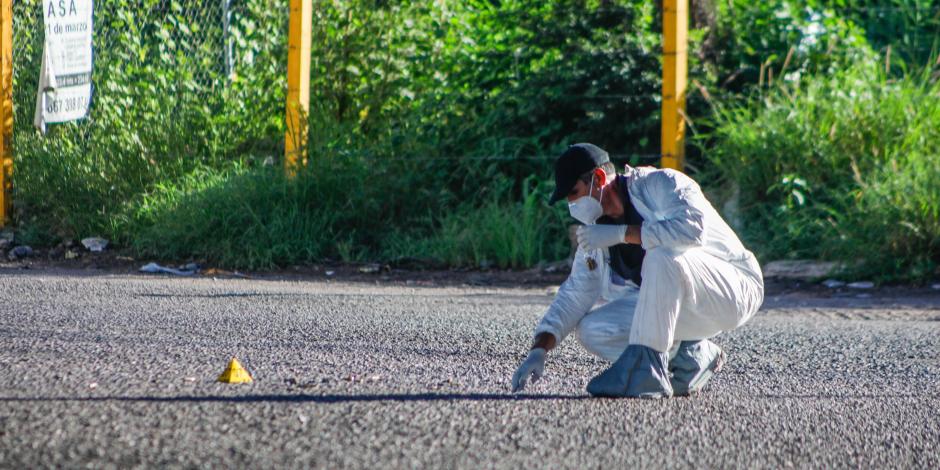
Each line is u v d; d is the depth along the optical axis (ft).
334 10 141.59
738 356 65.87
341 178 123.03
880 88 126.31
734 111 125.18
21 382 48.98
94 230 123.85
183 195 119.96
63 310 77.05
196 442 39.19
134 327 69.82
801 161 117.80
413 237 124.26
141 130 129.70
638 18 136.98
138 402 45.24
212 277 106.83
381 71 142.51
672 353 51.83
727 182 122.42
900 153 117.39
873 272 105.81
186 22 143.33
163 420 42.16
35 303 80.48
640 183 49.32
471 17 156.04
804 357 66.03
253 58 144.15
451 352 64.54
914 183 107.86
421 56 143.02
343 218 122.31
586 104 130.41
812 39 141.59
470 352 64.85
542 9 141.18
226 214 118.52
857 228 107.65
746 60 138.51
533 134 135.95
